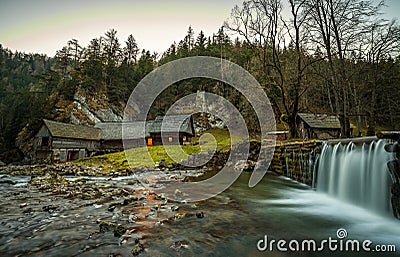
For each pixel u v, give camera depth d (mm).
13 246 4129
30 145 37594
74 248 4031
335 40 16266
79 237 4516
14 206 6992
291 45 19344
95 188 9914
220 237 4559
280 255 3818
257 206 7121
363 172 6930
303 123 26078
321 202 7711
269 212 6445
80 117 47094
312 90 28469
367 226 5297
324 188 9164
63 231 4828
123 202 7320
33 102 51125
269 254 3838
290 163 12727
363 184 6918
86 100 50844
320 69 19688
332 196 8547
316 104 33344
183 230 4922
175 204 7242
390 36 16516
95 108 50875
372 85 22125
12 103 58188
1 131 51719
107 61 65062
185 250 3957
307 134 25688
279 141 16812
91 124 47094
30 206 6965
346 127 15500
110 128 39969
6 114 55906
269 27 18500
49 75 60438
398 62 22281
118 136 38031
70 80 53938
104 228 4836
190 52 57250
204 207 6922
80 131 35969
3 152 40938
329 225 5344
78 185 11062
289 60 20641
